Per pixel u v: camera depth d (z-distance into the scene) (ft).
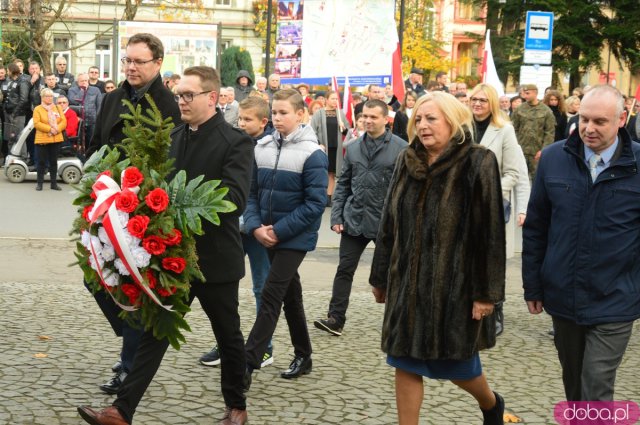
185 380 20.58
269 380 21.11
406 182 15.40
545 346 25.67
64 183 62.13
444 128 15.08
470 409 19.42
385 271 15.94
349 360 23.15
